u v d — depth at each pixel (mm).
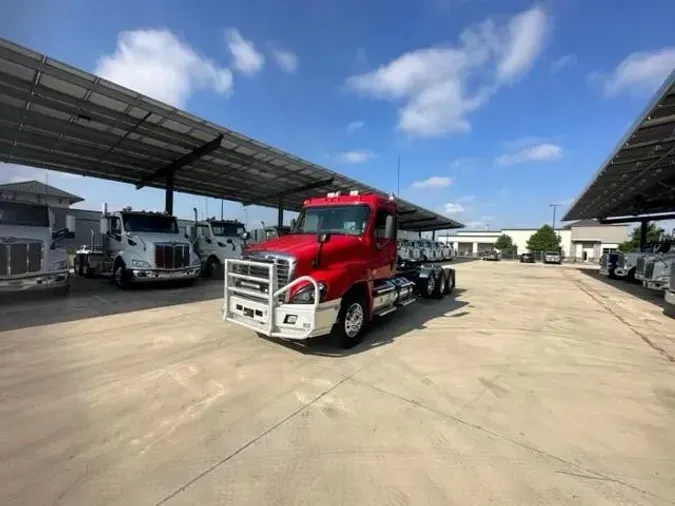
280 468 2576
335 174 15867
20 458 2602
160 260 10094
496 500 2301
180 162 13125
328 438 2984
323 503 2234
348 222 6082
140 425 3104
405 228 42969
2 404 3416
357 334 5621
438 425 3246
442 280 11102
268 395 3768
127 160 13383
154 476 2449
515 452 2852
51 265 8086
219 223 14422
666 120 9047
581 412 3568
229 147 12070
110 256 11312
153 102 8898
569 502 2303
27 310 7449
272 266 4711
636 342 6281
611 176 15391
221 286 11625
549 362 5082
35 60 6992
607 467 2688
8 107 9031
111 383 3951
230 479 2441
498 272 24172
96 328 6137
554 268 30984
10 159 13195
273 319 4750
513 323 7613
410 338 6176
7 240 7426
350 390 3955
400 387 4074
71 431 2979
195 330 6141
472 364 4914
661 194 19422
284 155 13039
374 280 6090
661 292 13359
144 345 5285
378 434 3064
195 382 4039
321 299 4727
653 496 2377
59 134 10828
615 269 19250
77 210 21484
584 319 8305
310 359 4910
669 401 3863
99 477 2422
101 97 8562
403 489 2385
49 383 3908
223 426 3127
